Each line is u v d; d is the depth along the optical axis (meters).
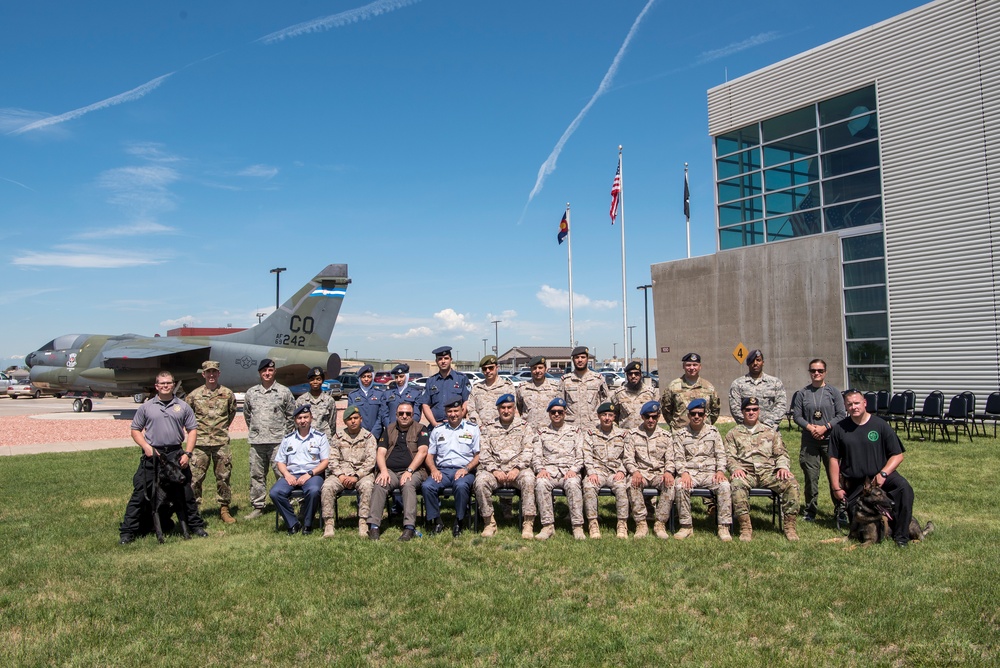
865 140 20.16
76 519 8.22
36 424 22.61
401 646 4.45
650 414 7.62
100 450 15.14
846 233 20.39
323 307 26.47
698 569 6.03
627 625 4.72
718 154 24.56
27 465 12.65
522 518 7.46
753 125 23.39
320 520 8.12
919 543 6.72
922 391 18.56
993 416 15.19
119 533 7.53
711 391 8.82
